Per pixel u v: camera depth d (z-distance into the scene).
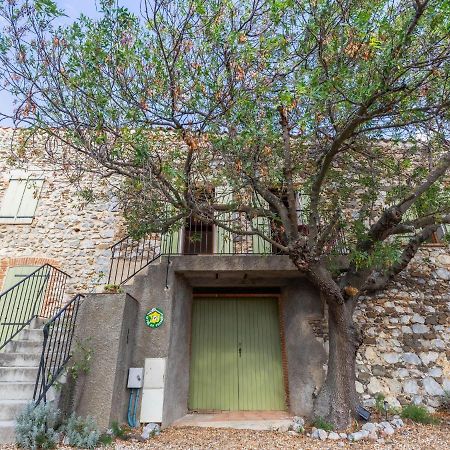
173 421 5.77
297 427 5.05
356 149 6.45
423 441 4.47
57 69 4.58
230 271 6.34
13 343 5.62
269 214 5.25
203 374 6.88
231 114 4.57
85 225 7.94
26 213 8.05
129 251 7.55
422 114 4.96
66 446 4.09
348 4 4.24
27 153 8.27
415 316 6.57
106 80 4.72
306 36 4.65
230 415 6.24
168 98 4.74
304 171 6.23
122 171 4.85
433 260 7.08
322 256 5.57
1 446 3.97
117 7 4.46
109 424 4.65
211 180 5.70
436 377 6.06
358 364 6.16
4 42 4.35
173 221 5.35
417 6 3.73
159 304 6.00
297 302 6.75
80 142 4.69
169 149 6.04
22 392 4.72
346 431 4.77
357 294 5.47
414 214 7.08
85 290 7.31
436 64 4.19
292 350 6.55
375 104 4.69
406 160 6.45
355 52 4.21
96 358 5.00
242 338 7.14
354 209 7.42
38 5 3.99
